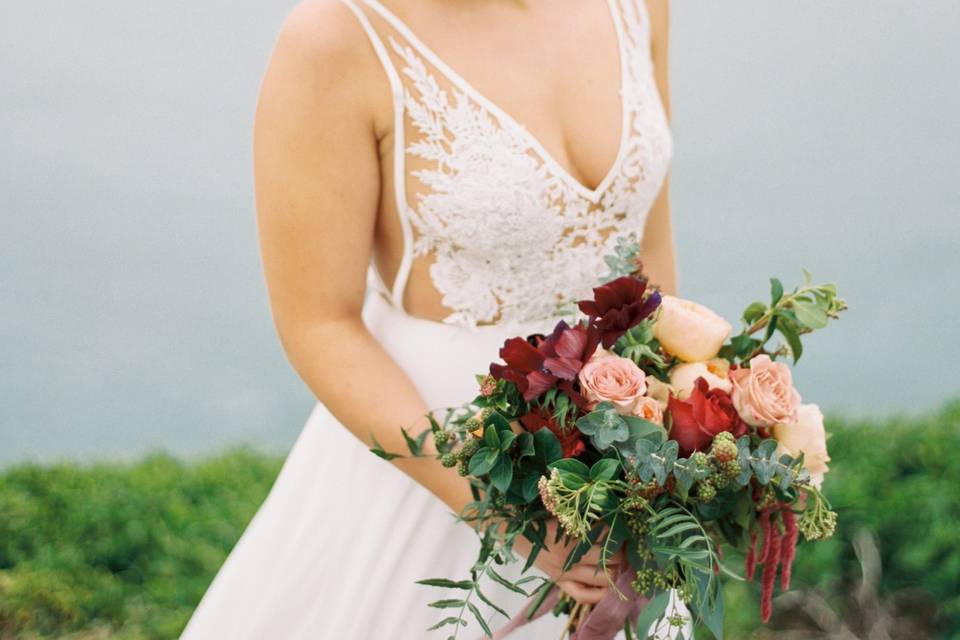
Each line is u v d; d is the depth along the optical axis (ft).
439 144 6.98
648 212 7.76
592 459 5.97
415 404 6.96
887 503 13.51
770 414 5.87
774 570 6.17
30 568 14.06
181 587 13.80
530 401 6.03
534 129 7.13
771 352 6.42
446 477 6.86
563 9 7.43
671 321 6.09
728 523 6.14
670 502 5.95
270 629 7.53
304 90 6.69
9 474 15.65
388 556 7.36
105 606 13.58
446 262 7.22
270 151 6.79
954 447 14.35
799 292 6.48
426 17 7.01
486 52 7.11
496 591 7.33
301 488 7.77
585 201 7.23
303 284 6.91
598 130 7.29
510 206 6.99
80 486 15.44
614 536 6.00
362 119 6.85
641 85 7.55
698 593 5.86
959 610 12.76
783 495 5.94
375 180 7.00
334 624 7.42
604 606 6.45
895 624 12.84
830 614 12.96
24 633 13.21
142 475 15.79
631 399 5.72
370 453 7.50
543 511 6.08
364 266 7.08
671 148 7.78
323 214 6.82
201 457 17.21
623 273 6.59
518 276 7.25
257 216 7.00
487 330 7.36
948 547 13.16
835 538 13.33
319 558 7.54
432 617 7.34
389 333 7.48
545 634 7.48
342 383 6.94
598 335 5.91
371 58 6.82
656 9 7.95
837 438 14.84
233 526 14.69
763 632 12.85
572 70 7.30
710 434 5.79
